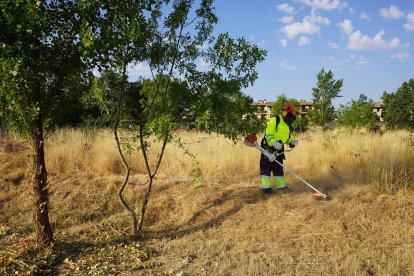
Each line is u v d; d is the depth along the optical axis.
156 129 5.38
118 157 9.49
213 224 6.28
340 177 7.67
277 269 4.63
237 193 7.21
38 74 4.89
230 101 5.89
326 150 9.37
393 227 5.51
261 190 7.27
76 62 5.12
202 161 9.11
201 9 5.76
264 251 5.20
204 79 5.92
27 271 4.78
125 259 5.20
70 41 5.06
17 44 4.71
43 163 5.43
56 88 5.17
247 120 6.16
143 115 5.91
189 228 6.27
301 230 5.70
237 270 4.68
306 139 12.08
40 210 5.43
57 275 4.81
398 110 26.28
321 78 37.41
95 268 4.88
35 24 4.61
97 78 5.71
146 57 5.58
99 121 12.78
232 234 5.83
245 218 6.30
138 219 6.72
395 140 9.52
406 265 4.58
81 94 5.74
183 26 5.80
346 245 5.14
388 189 6.64
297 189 7.30
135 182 8.06
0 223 6.98
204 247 5.46
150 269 4.88
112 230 6.41
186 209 6.84
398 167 7.30
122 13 4.93
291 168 8.73
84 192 7.82
